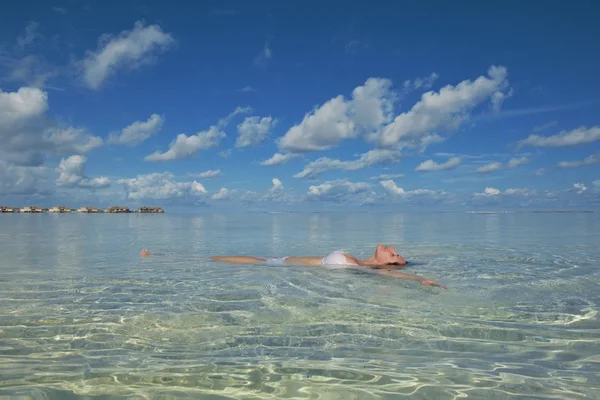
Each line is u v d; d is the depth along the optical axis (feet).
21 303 15.52
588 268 24.25
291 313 14.05
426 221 106.01
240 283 19.70
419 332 12.03
